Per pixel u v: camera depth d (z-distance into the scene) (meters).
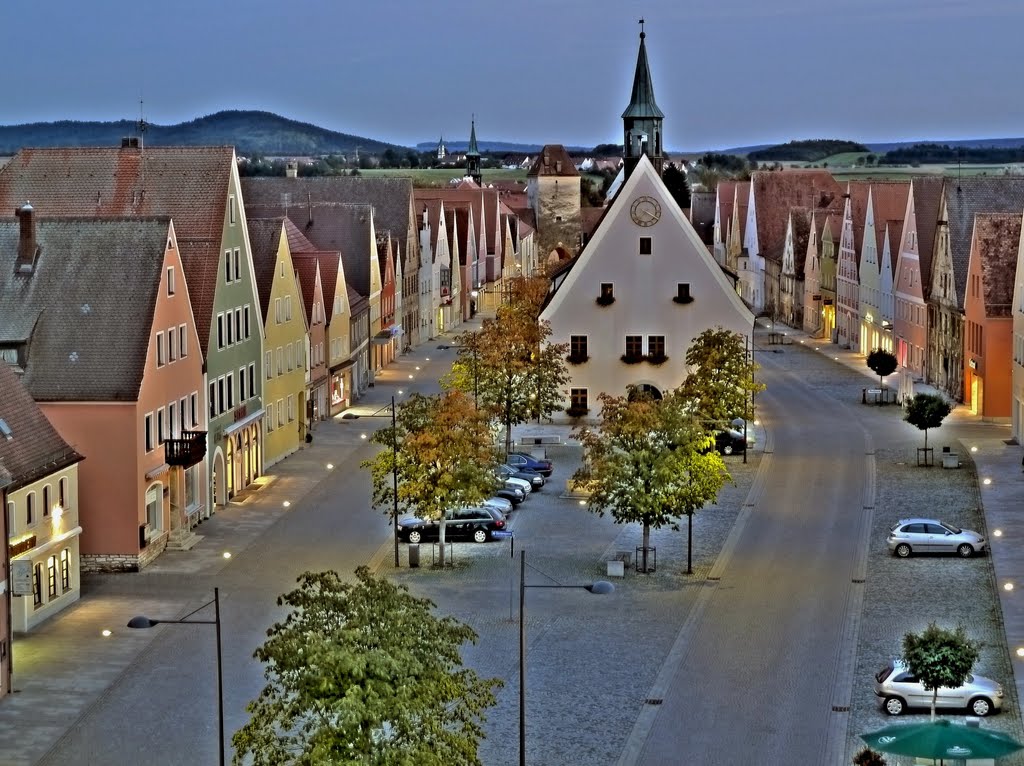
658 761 47.22
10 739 49.94
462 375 102.50
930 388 129.25
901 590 66.88
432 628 39.03
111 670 56.75
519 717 48.03
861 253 158.50
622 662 56.97
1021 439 102.19
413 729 37.19
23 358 71.81
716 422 97.25
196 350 80.31
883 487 89.06
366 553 74.44
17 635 61.16
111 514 71.00
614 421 72.75
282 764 39.72
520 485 87.56
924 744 41.81
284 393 99.81
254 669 56.50
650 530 79.25
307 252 116.00
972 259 115.56
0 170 93.50
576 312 111.12
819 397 126.31
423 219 172.75
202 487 81.69
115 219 75.69
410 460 71.50
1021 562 71.19
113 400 70.50
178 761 47.88
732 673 55.62
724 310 110.69
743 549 74.88
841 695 53.06
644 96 126.50
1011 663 56.34
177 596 66.75
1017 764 46.44
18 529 60.84
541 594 66.75
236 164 90.81
